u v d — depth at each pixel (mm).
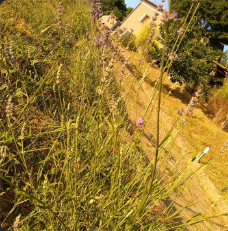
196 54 11078
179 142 3318
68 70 3309
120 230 1774
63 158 2234
